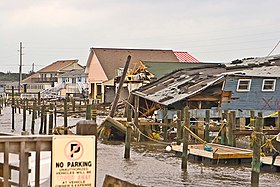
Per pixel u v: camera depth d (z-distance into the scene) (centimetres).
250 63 3812
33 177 930
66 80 10019
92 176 720
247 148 2506
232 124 2464
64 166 706
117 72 6638
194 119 3092
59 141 705
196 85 3391
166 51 8150
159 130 3198
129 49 7919
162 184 1758
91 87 7750
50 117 3456
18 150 692
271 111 3288
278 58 3884
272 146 2078
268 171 2003
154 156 2455
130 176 1897
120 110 4756
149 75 5316
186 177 1892
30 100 6531
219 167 2091
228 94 3269
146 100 3744
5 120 5128
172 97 3359
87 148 718
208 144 2417
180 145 2523
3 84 12506
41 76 11875
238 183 1788
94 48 7725
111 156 2448
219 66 4009
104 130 3148
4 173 683
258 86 3306
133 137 3019
